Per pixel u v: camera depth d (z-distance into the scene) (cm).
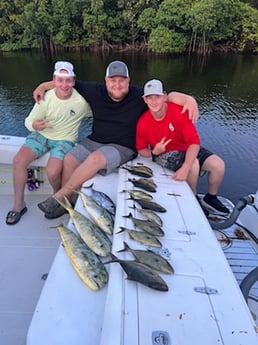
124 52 3788
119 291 135
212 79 2612
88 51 3862
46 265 233
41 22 3622
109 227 203
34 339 132
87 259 173
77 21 3744
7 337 182
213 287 140
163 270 147
